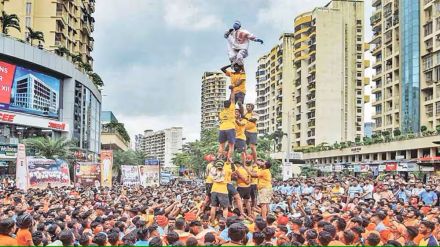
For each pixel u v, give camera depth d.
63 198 18.22
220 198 12.66
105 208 14.99
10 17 54.22
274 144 102.88
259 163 14.80
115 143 107.19
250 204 14.41
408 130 63.84
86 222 11.56
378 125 83.44
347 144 75.38
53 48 71.38
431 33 65.88
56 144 45.72
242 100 14.79
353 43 99.44
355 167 63.47
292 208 16.34
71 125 63.81
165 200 18.16
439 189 22.19
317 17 98.31
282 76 116.12
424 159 47.66
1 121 51.34
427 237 10.02
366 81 99.75
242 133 14.70
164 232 11.17
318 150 86.19
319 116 96.62
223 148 14.37
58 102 62.56
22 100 54.88
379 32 84.06
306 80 103.75
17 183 25.38
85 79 70.50
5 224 8.29
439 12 63.69
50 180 27.92
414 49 68.88
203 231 9.82
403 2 71.69
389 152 63.38
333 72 97.62
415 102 68.50
